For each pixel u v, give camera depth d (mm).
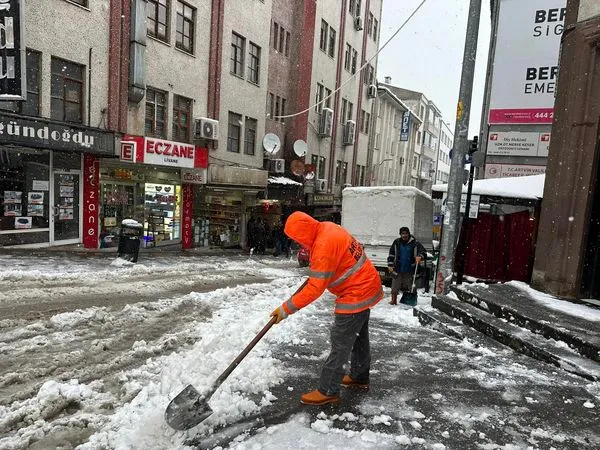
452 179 8039
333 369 3320
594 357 4141
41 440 2953
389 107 41406
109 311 6359
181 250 17734
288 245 20766
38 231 12711
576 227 6418
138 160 14266
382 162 38344
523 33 13469
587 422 3193
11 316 5816
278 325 5691
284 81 24391
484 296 5988
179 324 5965
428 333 5570
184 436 2914
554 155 6906
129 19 14273
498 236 10375
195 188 19391
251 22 20531
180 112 17172
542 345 4520
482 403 3467
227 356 4352
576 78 6582
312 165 23562
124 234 11867
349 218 13000
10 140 10953
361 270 3324
